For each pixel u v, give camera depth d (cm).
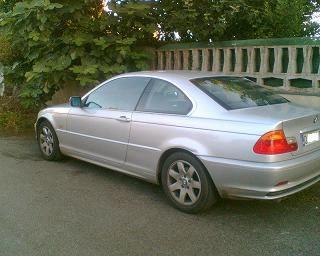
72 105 609
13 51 947
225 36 870
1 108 1067
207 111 453
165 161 483
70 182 580
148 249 384
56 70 834
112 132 549
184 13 834
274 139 399
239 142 413
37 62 847
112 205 493
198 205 452
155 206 489
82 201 507
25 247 389
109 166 571
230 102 462
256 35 845
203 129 442
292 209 473
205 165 438
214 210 472
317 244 389
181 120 466
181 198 467
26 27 806
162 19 882
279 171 396
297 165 409
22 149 778
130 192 539
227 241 398
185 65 865
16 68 945
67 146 643
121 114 536
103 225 437
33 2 766
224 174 424
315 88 685
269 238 403
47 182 581
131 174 539
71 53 834
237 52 777
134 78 552
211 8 817
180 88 489
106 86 587
